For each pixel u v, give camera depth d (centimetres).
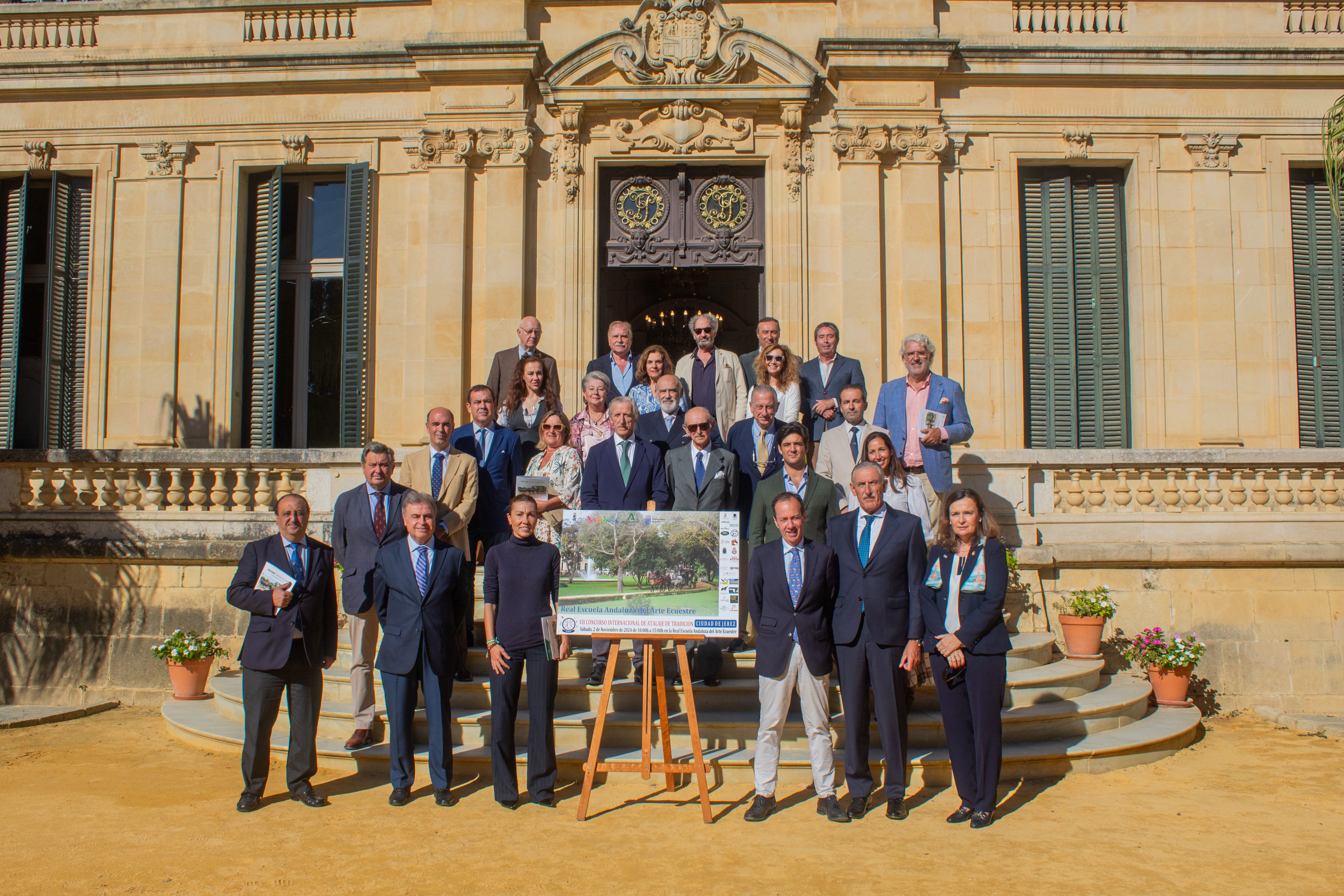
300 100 1144
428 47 1083
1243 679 889
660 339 1838
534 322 819
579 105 1102
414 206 1129
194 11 1159
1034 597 889
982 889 448
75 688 905
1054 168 1156
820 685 552
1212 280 1120
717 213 1134
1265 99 1133
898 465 659
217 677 834
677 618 555
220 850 495
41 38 1178
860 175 1099
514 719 568
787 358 765
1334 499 910
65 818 548
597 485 681
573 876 460
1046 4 1137
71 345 1155
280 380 1170
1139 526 904
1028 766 633
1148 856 493
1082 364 1150
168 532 909
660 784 598
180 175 1148
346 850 493
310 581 574
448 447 698
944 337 1106
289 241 1184
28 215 1193
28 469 927
